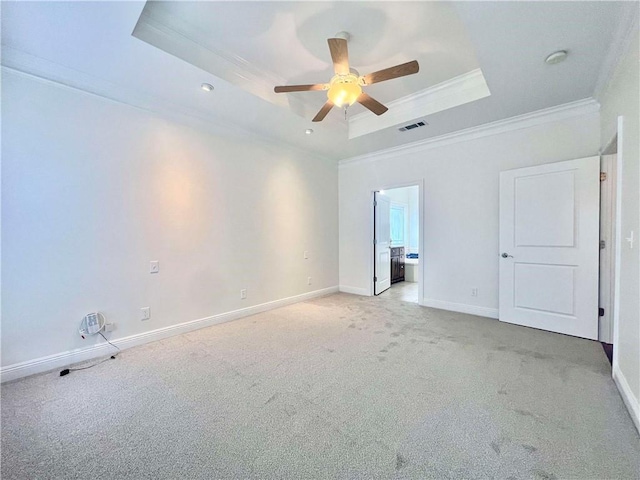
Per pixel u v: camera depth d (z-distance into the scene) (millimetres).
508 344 2764
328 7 1971
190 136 3217
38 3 1663
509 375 2174
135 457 1423
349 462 1381
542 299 3139
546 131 3189
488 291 3672
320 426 1636
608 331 2779
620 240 2021
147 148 2895
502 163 3510
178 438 1551
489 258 3648
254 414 1749
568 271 2967
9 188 2180
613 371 2082
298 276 4539
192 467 1362
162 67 2334
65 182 2422
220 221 3506
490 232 3633
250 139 3830
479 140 3684
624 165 1974
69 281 2451
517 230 3295
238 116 3283
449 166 3951
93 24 1848
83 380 2166
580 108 2957
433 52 2473
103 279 2631
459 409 1771
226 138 3557
